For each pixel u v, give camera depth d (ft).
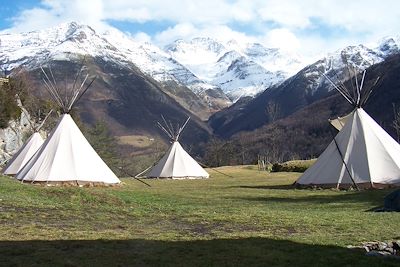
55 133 83.56
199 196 69.15
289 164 144.25
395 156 79.61
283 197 67.56
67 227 36.24
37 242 30.35
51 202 47.29
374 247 32.12
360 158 79.10
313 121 335.88
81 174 79.41
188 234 35.17
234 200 63.57
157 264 26.40
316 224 40.19
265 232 36.58
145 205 50.34
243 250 29.91
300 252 29.68
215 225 39.55
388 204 51.24
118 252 28.60
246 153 293.02
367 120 83.92
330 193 71.77
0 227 34.55
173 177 118.83
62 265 25.53
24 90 178.70
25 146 110.73
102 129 224.33
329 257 28.55
